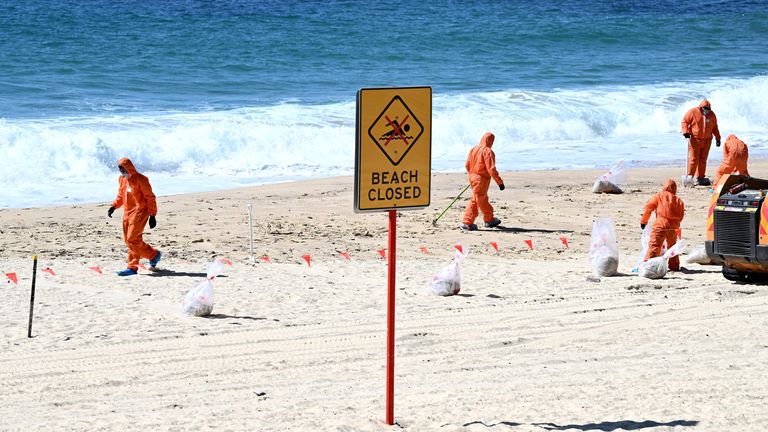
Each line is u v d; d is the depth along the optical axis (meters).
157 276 30.22
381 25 114.94
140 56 91.31
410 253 34.22
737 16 134.38
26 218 39.34
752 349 21.22
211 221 38.78
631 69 94.25
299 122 62.00
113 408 17.77
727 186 28.75
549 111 68.69
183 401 18.17
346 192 45.78
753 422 15.92
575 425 15.88
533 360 20.78
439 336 23.09
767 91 76.19
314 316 25.22
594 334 23.02
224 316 25.27
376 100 14.90
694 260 31.69
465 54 101.12
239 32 106.44
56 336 23.25
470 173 38.12
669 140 64.94
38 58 87.50
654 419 16.12
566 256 33.94
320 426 16.06
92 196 45.31
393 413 16.22
